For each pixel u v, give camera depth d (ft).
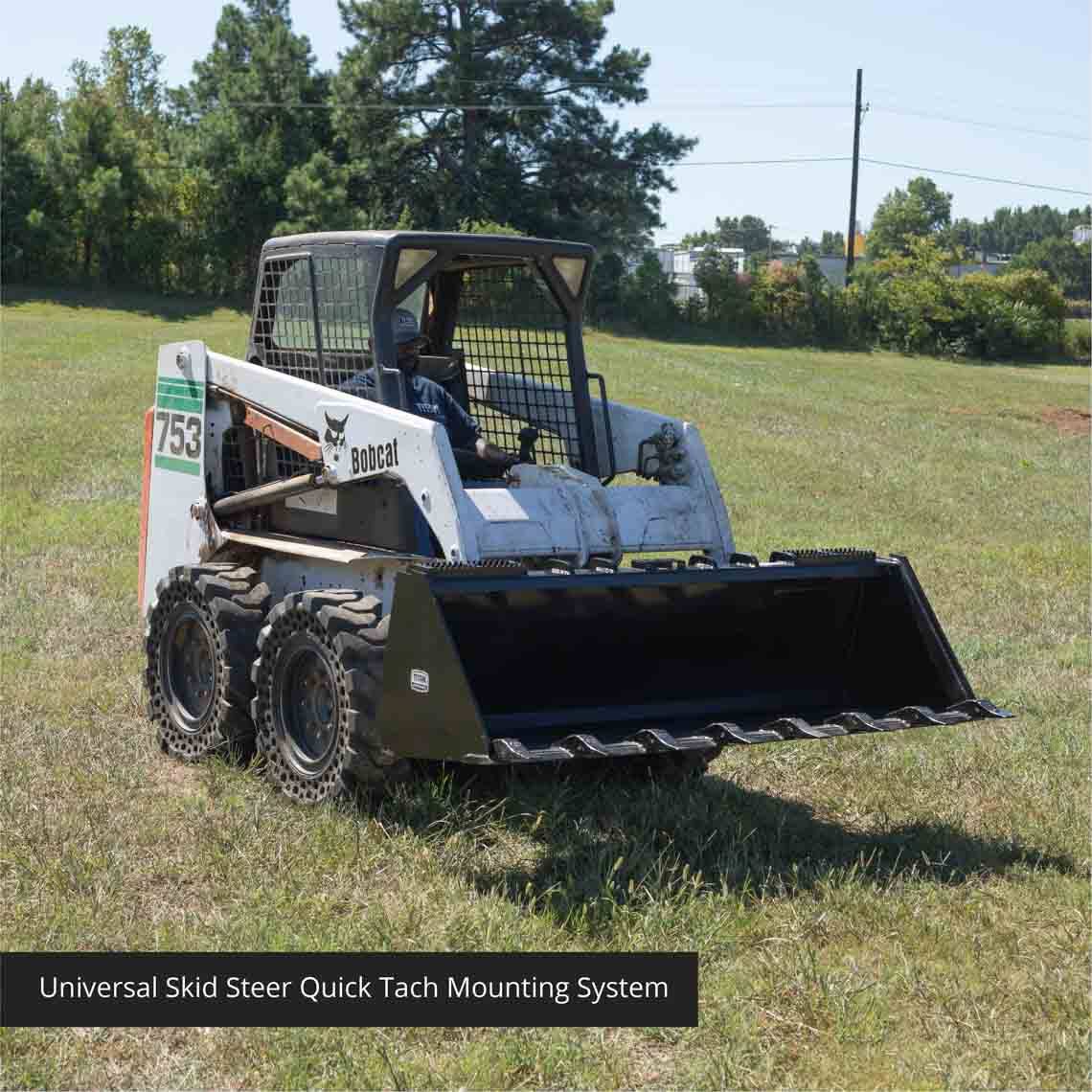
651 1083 14.29
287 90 208.85
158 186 207.51
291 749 22.58
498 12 197.57
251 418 25.12
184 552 26.73
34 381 92.63
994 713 20.83
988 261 511.81
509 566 19.61
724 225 552.41
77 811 21.06
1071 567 48.37
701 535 23.85
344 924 17.35
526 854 20.01
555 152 199.82
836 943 17.57
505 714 20.98
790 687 23.26
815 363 158.81
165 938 16.84
